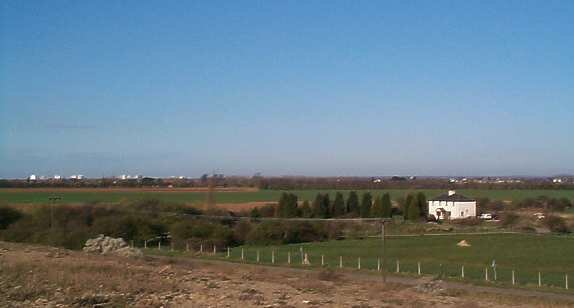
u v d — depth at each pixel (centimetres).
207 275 2703
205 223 7306
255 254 6103
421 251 6431
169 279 2330
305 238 7681
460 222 9494
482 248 6688
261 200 11050
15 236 6359
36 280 1989
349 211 9412
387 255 6047
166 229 7269
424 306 2045
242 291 2119
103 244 3909
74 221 7088
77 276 2103
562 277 4625
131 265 2817
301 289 2388
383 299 2177
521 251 6419
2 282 1950
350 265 5209
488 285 4025
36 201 9169
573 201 12681
